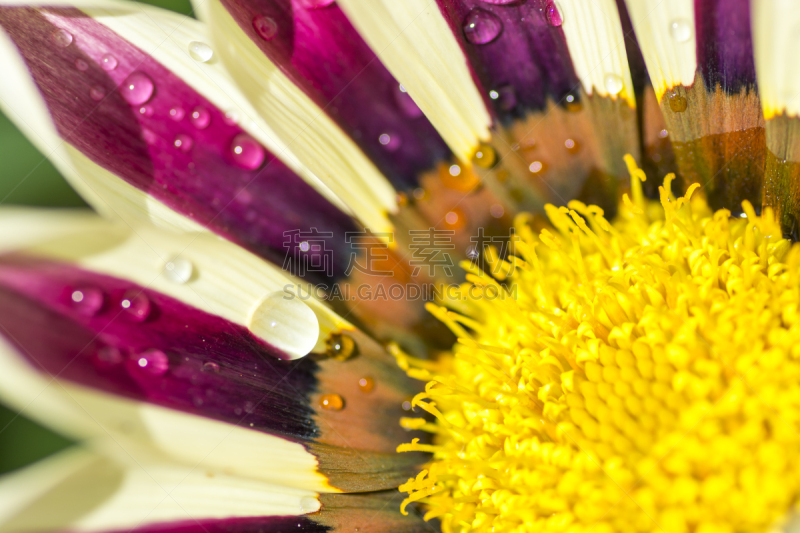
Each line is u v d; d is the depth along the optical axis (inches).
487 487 3.6
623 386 3.6
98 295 3.5
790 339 3.5
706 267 3.6
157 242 3.5
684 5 3.7
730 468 3.5
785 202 3.6
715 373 3.5
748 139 3.7
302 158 3.7
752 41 3.6
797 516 3.3
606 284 3.7
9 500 3.3
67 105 3.7
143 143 3.7
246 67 3.7
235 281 3.7
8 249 3.3
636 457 3.5
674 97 3.7
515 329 3.7
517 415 3.6
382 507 3.7
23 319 3.4
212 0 3.6
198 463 3.5
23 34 3.7
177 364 3.5
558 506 3.5
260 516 3.6
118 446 3.3
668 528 3.5
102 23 3.7
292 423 3.7
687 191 3.7
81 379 3.4
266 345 3.7
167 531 3.4
